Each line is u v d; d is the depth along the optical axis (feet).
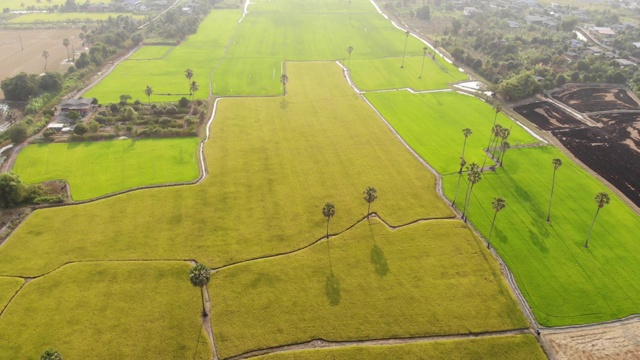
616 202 402.11
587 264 330.95
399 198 401.49
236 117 556.10
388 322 282.36
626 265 330.54
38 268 313.53
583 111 585.22
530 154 481.05
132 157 457.68
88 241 339.16
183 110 558.15
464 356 262.88
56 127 504.84
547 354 267.18
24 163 440.04
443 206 392.68
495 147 495.00
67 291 295.69
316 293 301.02
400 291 303.89
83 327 271.28
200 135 508.53
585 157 477.36
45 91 593.42
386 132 526.57
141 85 651.66
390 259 330.95
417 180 429.79
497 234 359.05
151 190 403.13
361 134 519.60
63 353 255.09
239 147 482.28
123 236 345.31
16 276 306.96
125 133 503.61
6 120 532.32
